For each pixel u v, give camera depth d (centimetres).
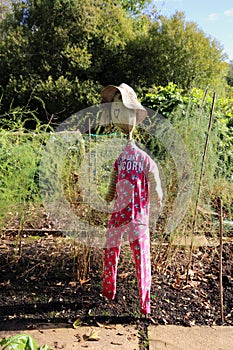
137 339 259
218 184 401
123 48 1581
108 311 289
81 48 1550
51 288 317
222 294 301
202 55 1572
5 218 357
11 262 350
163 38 1580
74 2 1551
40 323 274
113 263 291
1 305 292
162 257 361
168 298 309
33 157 336
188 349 248
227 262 369
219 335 265
